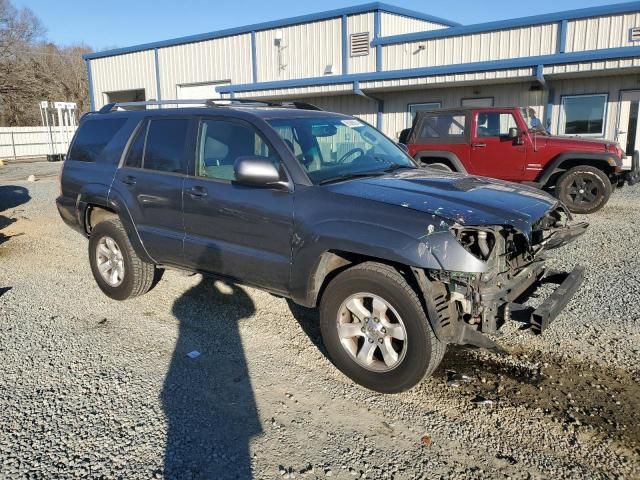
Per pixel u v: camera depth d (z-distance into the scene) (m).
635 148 14.93
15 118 48.00
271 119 4.43
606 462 3.03
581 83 15.45
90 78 31.38
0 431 3.31
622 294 5.48
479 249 3.42
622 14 15.15
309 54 22.34
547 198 4.14
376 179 4.15
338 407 3.60
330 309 3.87
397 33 21.42
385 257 3.45
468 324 3.54
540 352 4.30
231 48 24.91
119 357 4.30
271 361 4.24
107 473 2.94
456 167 11.33
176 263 4.94
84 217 5.77
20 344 4.55
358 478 2.92
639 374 3.94
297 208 3.93
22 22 47.94
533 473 2.95
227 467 3.00
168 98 28.06
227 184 4.39
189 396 3.72
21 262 7.23
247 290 5.81
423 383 3.88
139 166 5.19
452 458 3.08
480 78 15.68
